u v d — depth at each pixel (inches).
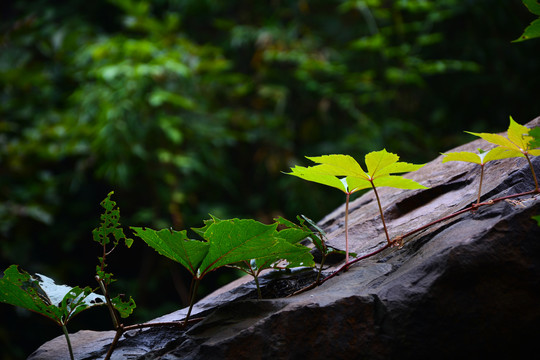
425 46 251.9
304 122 264.7
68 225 249.1
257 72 252.8
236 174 260.1
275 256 40.4
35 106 245.0
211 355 36.7
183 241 37.7
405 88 253.8
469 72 245.0
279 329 36.6
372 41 225.5
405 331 35.6
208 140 232.8
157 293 254.4
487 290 35.7
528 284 35.6
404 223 54.2
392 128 239.0
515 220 36.6
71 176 223.5
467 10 235.3
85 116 217.2
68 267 236.1
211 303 50.9
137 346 45.6
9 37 244.2
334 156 41.9
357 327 36.2
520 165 48.8
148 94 220.1
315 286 45.9
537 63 237.1
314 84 243.4
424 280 36.7
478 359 36.0
